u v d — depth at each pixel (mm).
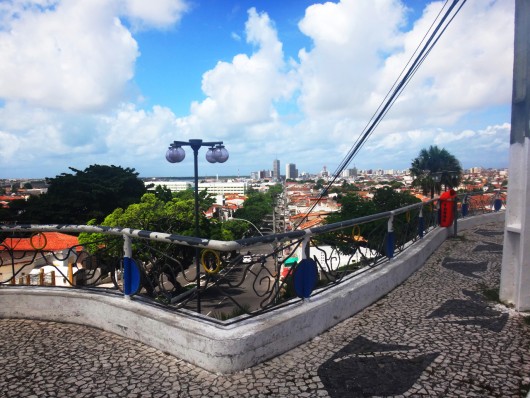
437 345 3525
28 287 4426
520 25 4133
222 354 2967
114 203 38531
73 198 36312
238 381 2896
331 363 3201
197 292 3496
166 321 3357
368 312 4449
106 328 3836
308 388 2814
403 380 2924
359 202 31312
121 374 3000
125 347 3469
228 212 96875
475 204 12555
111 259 4168
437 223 9219
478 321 4090
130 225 21031
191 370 3051
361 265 5316
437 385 2846
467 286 5418
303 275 3838
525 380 2893
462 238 9344
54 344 3559
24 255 4605
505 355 3299
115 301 3859
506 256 4613
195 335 3092
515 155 4387
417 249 6668
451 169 37250
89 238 16797
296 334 3504
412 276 6008
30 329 3928
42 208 35156
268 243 3383
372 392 2764
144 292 3941
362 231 5371
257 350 3143
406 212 6832
